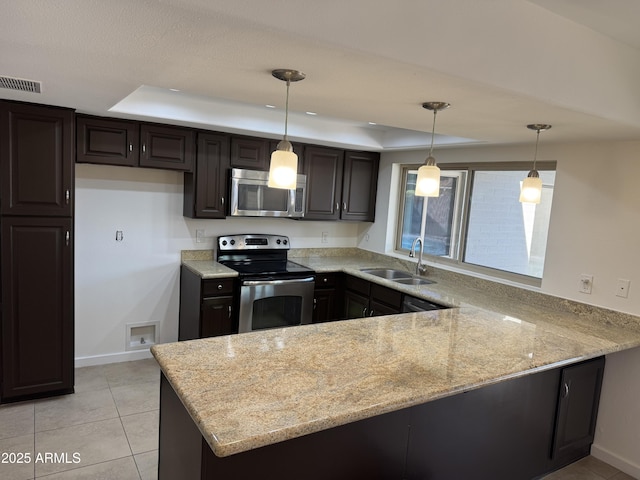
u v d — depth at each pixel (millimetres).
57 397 3219
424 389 1588
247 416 1344
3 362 2988
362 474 1693
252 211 3996
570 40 1821
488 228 3791
